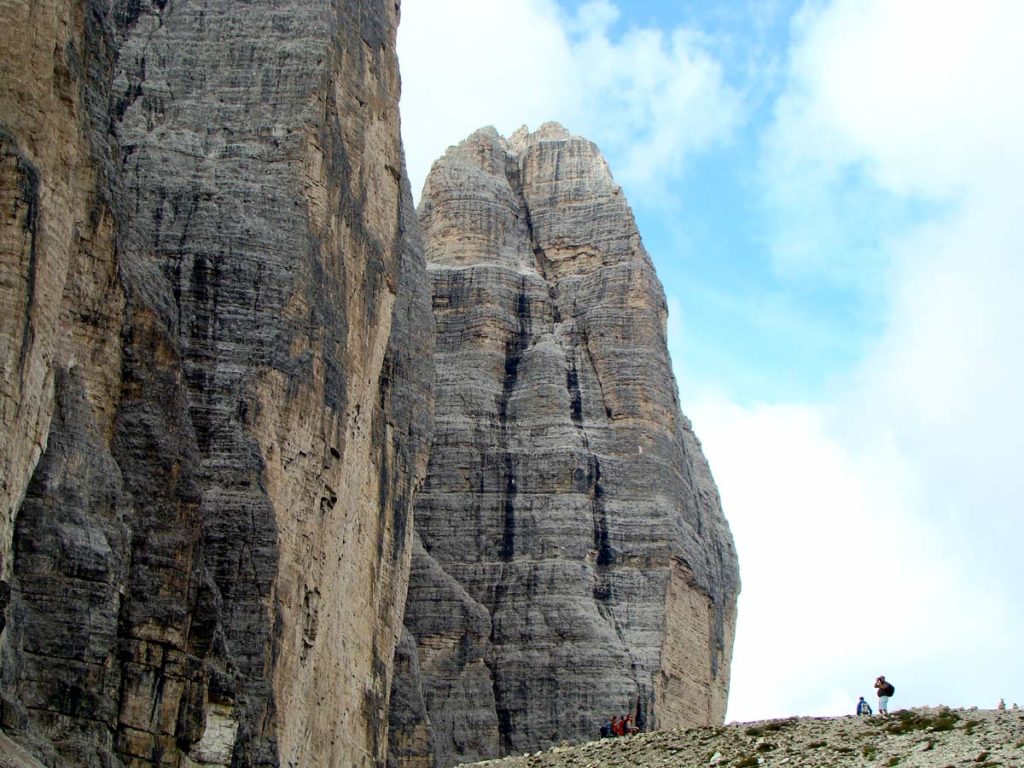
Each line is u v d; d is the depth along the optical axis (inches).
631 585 5900.6
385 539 4252.0
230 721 3073.3
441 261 6402.6
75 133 2763.3
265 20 3868.1
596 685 5679.1
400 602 4392.2
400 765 4891.7
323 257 3752.5
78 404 2891.2
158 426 3075.8
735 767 2733.8
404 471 4443.9
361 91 4003.4
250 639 3336.6
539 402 6107.3
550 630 5762.8
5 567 2566.4
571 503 5944.9
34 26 2669.8
